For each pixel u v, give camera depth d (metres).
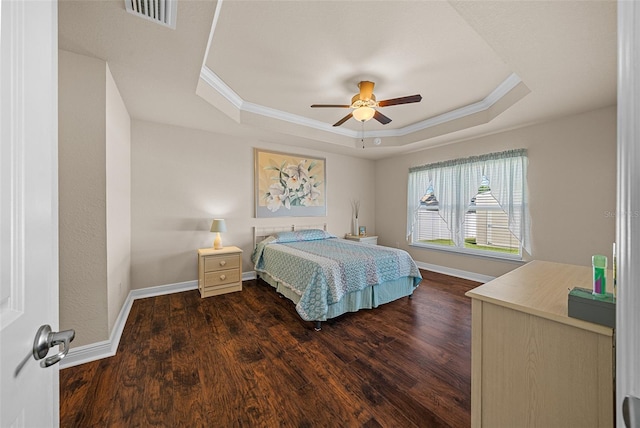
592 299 0.88
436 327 2.45
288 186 4.39
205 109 2.82
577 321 0.90
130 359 1.88
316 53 2.21
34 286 0.57
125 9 1.45
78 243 1.85
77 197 1.84
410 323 2.54
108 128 2.01
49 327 0.61
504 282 1.34
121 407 1.43
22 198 0.53
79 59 1.84
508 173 3.50
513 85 2.67
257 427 1.32
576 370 0.92
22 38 0.54
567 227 3.04
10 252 0.49
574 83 2.23
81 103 1.85
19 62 0.53
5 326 0.46
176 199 3.39
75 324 1.83
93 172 1.89
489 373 1.13
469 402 1.50
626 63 0.42
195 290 3.46
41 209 0.60
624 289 0.42
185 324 2.46
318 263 2.58
